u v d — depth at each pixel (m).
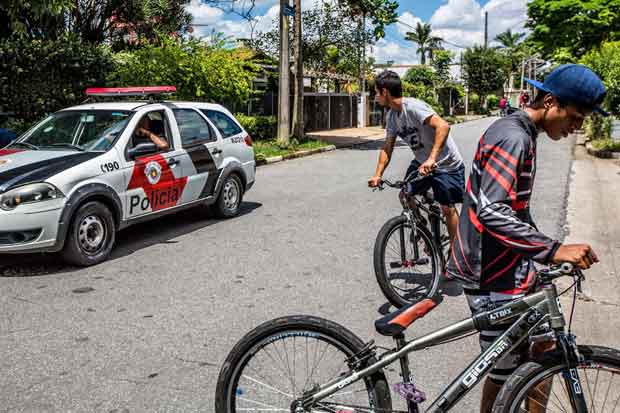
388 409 2.69
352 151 20.28
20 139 7.43
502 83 69.69
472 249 2.73
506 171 2.52
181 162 7.80
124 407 3.59
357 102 33.91
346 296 5.60
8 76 12.72
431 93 48.94
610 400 2.56
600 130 19.66
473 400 3.73
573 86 2.53
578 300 5.39
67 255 6.29
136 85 14.79
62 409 3.56
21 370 4.05
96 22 17.84
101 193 6.52
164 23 19.62
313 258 6.82
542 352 2.63
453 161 5.42
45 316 5.03
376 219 8.83
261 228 8.27
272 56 24.38
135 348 4.42
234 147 8.91
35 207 5.94
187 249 7.18
